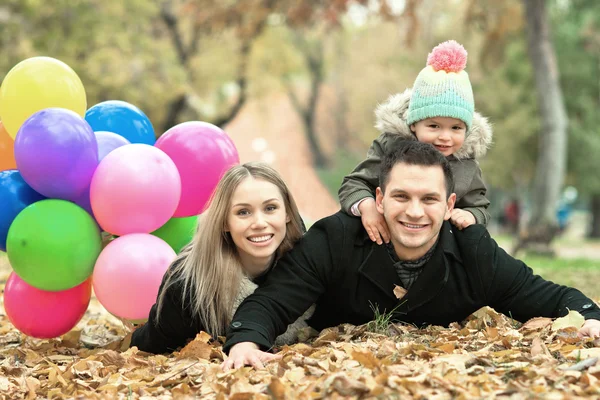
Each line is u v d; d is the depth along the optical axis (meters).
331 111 50.44
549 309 4.13
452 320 4.32
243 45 21.70
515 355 3.56
